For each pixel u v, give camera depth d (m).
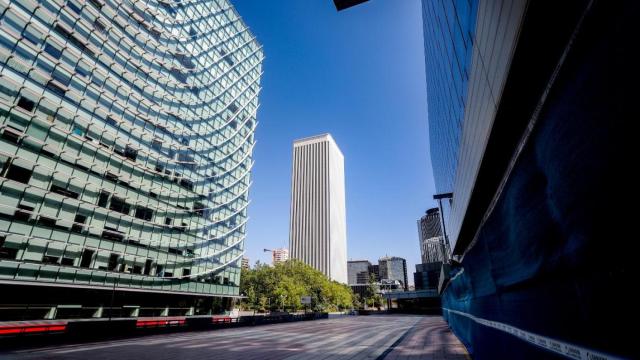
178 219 34.81
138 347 14.88
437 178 28.89
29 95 22.91
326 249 146.25
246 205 46.25
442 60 13.20
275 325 35.56
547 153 2.44
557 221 2.38
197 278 35.84
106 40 29.19
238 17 51.78
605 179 1.63
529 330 3.42
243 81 50.69
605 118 1.59
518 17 3.10
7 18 22.47
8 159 21.36
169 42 37.28
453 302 19.91
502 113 4.34
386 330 27.08
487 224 5.41
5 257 20.50
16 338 13.88
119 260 27.83
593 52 1.68
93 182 26.61
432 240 162.12
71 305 23.92
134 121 31.48
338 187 174.75
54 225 23.42
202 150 39.88
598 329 1.87
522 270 3.52
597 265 1.82
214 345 16.00
